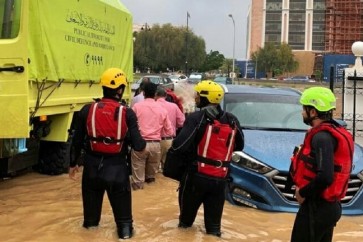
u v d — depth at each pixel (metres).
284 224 5.71
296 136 7.00
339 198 3.83
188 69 88.44
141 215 5.96
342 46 138.00
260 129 7.38
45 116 6.88
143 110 7.53
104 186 5.04
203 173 5.00
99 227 5.39
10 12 5.86
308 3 144.38
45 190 7.21
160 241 5.01
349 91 10.31
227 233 5.33
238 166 6.32
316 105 3.80
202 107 5.03
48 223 5.55
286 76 109.62
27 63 5.84
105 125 4.92
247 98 8.05
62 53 7.09
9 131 5.88
